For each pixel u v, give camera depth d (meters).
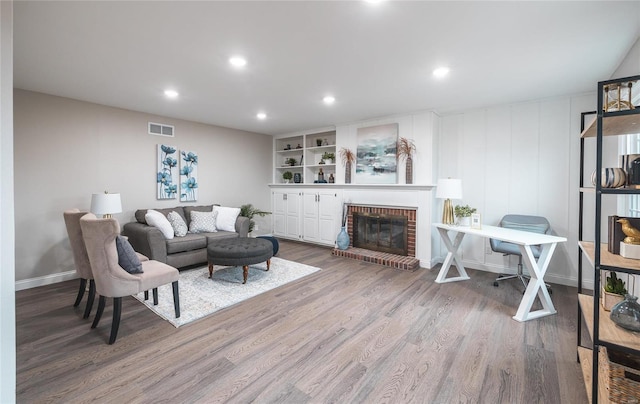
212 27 2.01
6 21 1.29
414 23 1.95
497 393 1.65
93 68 2.71
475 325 2.46
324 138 6.03
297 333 2.31
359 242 5.05
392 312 2.70
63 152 3.58
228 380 1.76
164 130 4.60
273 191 6.45
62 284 3.45
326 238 5.45
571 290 3.32
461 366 1.90
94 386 1.70
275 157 6.52
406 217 4.44
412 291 3.23
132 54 2.42
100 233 2.10
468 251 4.23
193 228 4.42
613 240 1.51
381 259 4.32
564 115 3.47
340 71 2.77
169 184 4.67
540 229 3.38
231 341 2.20
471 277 3.76
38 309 2.75
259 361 1.95
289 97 3.58
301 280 3.59
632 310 1.37
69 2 1.72
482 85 3.12
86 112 3.77
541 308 2.82
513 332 2.34
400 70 2.73
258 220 6.20
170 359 1.97
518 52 2.35
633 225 1.47
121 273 2.19
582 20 1.88
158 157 4.52
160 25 1.99
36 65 2.64
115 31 2.06
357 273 3.89
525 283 3.36
